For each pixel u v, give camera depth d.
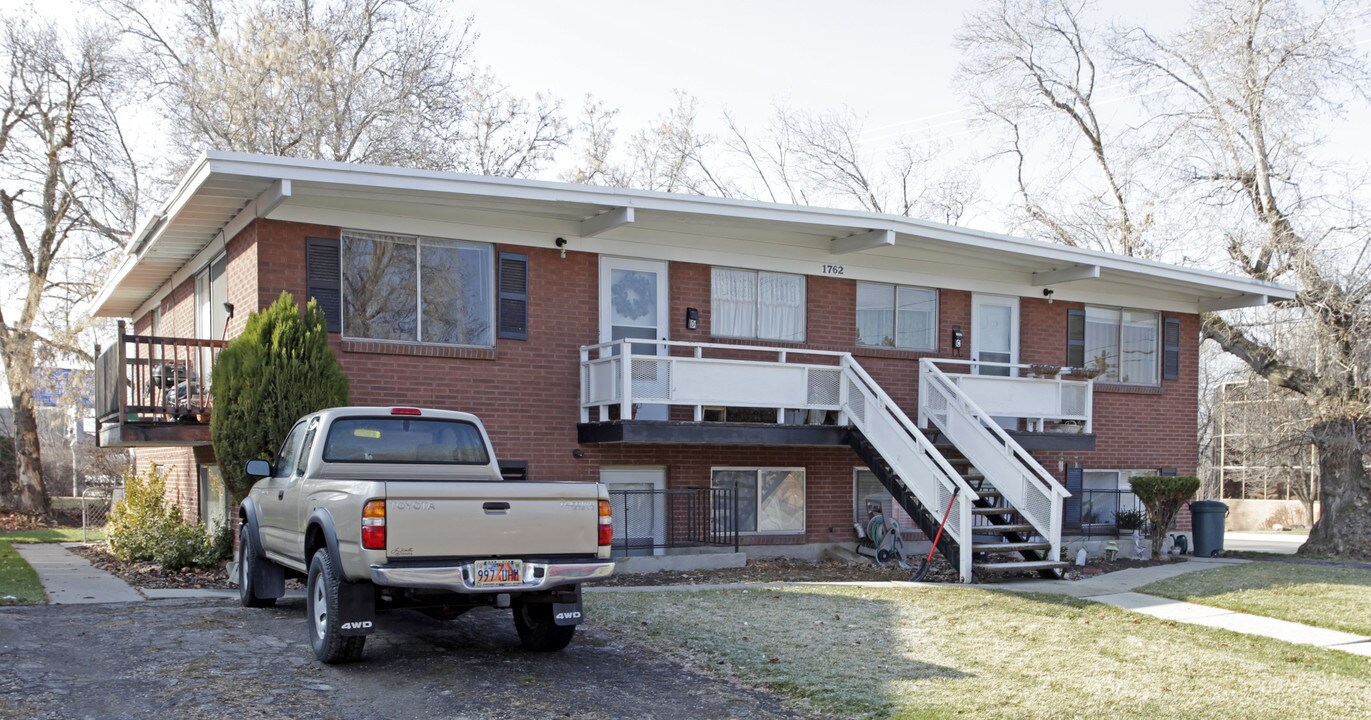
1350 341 20.22
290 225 13.40
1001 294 18.72
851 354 16.98
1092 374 18.17
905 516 17.89
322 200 13.50
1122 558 17.84
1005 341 18.81
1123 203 27.53
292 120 26.89
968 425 15.89
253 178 11.97
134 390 14.27
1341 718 7.24
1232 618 11.48
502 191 13.05
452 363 14.30
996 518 15.83
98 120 28.77
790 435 15.44
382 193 13.07
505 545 7.73
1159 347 20.45
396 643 9.01
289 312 12.62
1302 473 40.91
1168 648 9.55
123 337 13.62
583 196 13.58
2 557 16.58
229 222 14.55
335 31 28.14
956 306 18.28
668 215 14.73
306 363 12.51
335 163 12.15
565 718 6.82
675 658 8.70
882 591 12.43
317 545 8.51
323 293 13.52
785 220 14.97
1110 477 19.84
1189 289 19.92
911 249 17.12
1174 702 7.52
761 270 16.61
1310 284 20.33
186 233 15.35
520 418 14.72
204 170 11.89
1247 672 8.58
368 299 13.88
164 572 14.43
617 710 7.06
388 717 6.70
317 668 7.92
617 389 14.24
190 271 17.48
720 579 13.88
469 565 7.55
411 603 7.95
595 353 15.26
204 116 26.50
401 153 28.38
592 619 10.30
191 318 17.56
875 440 15.43
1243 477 47.22
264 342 12.52
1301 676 8.52
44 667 7.77
